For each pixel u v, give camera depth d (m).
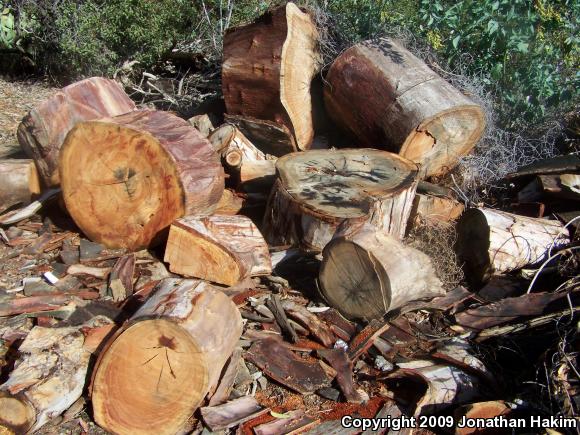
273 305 3.89
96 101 5.12
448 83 5.48
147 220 4.36
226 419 3.11
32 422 2.96
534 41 6.15
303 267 4.30
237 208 5.19
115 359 3.04
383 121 5.30
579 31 6.16
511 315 3.79
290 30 5.50
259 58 5.61
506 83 6.29
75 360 3.20
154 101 8.13
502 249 4.25
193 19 9.15
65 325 3.55
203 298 3.13
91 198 4.47
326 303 4.02
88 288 4.07
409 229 4.83
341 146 6.01
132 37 8.66
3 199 4.97
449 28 6.40
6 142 6.87
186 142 4.37
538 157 5.80
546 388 3.19
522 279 4.23
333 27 6.24
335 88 5.55
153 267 4.21
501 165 5.64
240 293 4.01
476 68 6.32
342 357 3.56
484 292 4.11
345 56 5.46
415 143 5.27
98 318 3.56
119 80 9.05
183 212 4.26
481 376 3.44
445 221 4.85
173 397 3.04
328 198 4.25
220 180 4.50
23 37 10.00
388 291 3.67
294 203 4.21
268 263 4.15
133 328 3.01
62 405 3.10
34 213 4.96
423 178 5.54
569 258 4.18
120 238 4.46
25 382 3.00
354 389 3.39
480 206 5.21
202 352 2.97
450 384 3.36
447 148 5.43
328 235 4.11
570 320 3.51
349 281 3.84
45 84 9.85
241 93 5.84
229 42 5.88
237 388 3.35
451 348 3.61
